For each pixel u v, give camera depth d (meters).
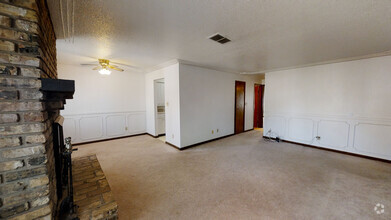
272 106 4.79
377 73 3.11
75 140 4.24
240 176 2.55
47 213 1.12
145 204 1.90
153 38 2.24
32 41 1.02
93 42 2.38
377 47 2.62
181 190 2.18
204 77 4.31
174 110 3.98
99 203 1.54
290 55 3.11
